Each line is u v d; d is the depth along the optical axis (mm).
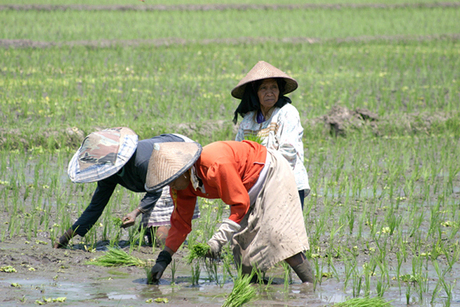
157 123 38688
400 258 18453
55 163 31719
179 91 51156
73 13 106250
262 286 15680
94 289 15266
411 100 48969
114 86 51281
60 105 43219
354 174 31031
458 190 28047
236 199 14344
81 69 60000
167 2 131250
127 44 77125
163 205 19703
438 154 35656
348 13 119375
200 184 14711
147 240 20594
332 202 25609
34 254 18047
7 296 14367
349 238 20750
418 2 137500
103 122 38844
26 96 45750
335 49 80500
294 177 15695
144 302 14273
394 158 33844
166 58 68875
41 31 84188
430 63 68625
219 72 61938
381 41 87562
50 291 14938
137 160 17656
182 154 14031
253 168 14922
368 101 49469
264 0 140750
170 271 17391
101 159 17266
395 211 24250
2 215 22422
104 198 19109
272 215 15117
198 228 21328
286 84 17812
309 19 110875
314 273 16859
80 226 19031
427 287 15750
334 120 40906
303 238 15406
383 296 15070
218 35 89312
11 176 28344
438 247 18875
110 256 17797
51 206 23719
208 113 43688
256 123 17922
